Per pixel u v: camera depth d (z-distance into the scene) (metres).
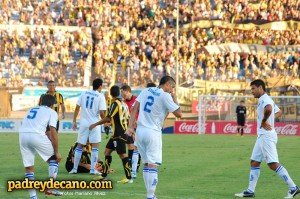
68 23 81.69
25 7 81.81
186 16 83.75
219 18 83.56
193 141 53.22
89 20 81.62
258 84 24.17
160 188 26.30
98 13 82.38
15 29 78.94
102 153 40.72
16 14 81.19
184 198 23.81
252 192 24.31
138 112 23.52
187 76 74.25
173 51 79.19
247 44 80.75
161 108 21.70
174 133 67.81
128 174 27.38
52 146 21.95
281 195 24.89
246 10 84.25
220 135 63.66
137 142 21.88
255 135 64.12
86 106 30.19
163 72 75.62
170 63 76.94
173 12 84.06
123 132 27.38
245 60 78.75
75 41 78.38
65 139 53.97
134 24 82.94
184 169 32.78
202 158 38.38
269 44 81.31
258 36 81.94
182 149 44.81
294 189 24.06
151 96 21.80
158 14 83.81
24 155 21.92
